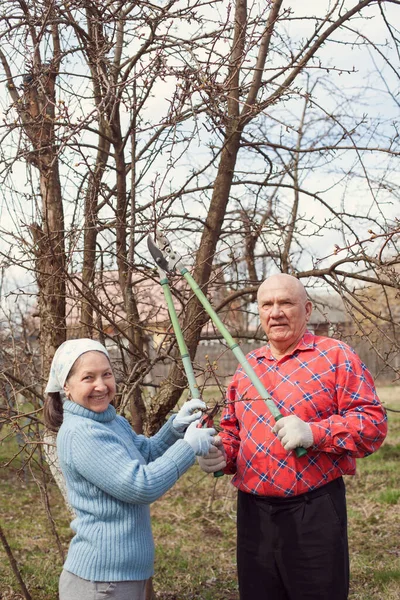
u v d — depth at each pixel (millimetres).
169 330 3938
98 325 3992
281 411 2791
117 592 2498
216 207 4164
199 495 7523
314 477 2748
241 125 4031
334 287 3930
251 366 2861
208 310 2953
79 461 2521
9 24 3570
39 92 3711
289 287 2875
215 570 5324
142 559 2557
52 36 4027
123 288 4000
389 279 3756
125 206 4113
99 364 2627
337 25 3941
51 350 4113
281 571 2805
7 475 8031
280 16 3691
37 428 4012
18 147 3439
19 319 4711
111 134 4043
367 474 8180
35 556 5668
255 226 4480
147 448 2832
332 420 2699
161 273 3090
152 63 3297
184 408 2861
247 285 4961
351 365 2793
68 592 2549
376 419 2705
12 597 4762
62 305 4082
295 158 5039
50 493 7789
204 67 3316
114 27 3982
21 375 4160
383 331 4043
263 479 2807
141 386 4266
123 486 2469
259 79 4012
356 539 5965
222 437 3027
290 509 2771
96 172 4055
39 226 3965
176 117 3252
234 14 3852
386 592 4680
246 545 2893
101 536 2525
